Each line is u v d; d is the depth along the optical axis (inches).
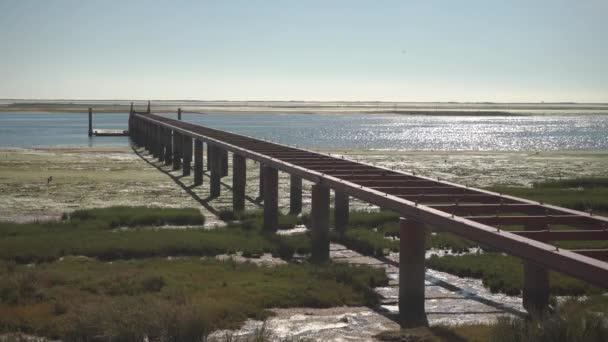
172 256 784.9
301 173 809.5
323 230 759.1
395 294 620.4
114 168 1795.0
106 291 585.6
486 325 507.2
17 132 3784.5
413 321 530.0
